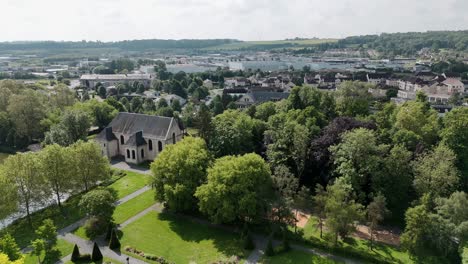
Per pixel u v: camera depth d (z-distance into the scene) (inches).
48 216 3122.5
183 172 2989.7
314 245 2630.4
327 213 2541.8
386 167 2947.8
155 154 4527.6
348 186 2723.9
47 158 3110.2
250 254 2536.9
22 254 2333.9
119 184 3796.8
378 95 7677.2
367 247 2608.3
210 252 2566.4
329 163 3299.7
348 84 5059.1
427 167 2871.6
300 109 4416.8
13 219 3105.3
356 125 3531.0
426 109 4530.0
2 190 2733.8
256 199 2709.2
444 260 2383.1
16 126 5275.6
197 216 3090.6
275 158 3427.7
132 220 3024.1
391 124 4003.4
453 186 2854.3
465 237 2363.4
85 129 4889.3
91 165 3388.3
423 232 2388.0
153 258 2484.0
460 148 3233.3
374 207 2591.0
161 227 2913.4
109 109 6151.6
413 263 2388.0
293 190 2957.7
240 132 3809.1
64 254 2541.8
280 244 2630.4
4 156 5004.9
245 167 2758.4
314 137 3634.4
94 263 2427.4
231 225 2933.1
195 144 3253.0
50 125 5216.5
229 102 7564.0
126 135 4640.8
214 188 2760.8
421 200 2669.8
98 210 2741.1
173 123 4549.7
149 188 3683.6
